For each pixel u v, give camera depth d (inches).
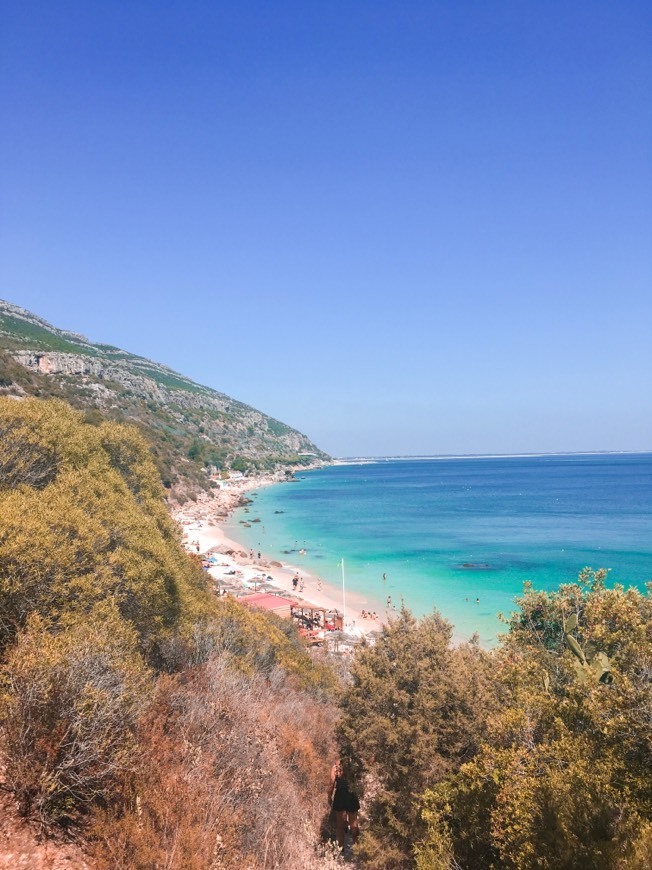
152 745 315.0
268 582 2418.8
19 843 234.2
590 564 2524.6
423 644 536.4
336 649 1521.9
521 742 360.8
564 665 435.2
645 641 344.8
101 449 799.7
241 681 511.2
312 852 388.5
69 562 408.5
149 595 512.1
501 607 1957.4
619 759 288.2
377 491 7632.9
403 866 439.8
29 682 271.7
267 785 388.5
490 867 305.1
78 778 265.6
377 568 2723.9
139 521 621.0
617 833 249.6
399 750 469.4
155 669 478.9
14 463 581.9
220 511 4909.0
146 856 239.1
